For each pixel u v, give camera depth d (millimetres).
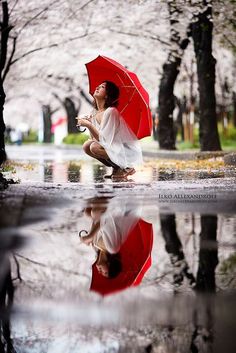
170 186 12156
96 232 7027
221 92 45125
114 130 13672
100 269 5133
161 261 5496
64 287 4516
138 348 3297
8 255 5715
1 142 17531
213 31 27516
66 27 28266
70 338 3438
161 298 4219
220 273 4977
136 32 28562
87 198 10336
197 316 3783
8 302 4086
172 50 29125
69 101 58688
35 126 75750
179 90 42219
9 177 15062
